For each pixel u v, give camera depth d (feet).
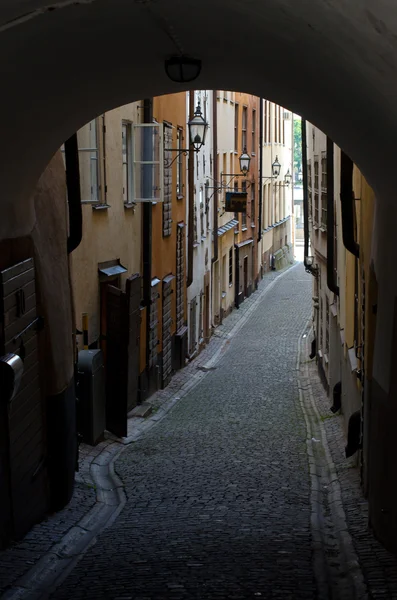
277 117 162.81
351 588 22.34
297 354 82.48
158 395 61.67
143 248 57.93
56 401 30.63
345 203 37.37
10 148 25.02
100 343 48.70
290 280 153.79
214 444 45.37
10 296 25.61
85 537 28.14
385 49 15.02
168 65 25.20
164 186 66.03
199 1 18.53
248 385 66.59
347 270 45.39
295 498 33.99
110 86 27.66
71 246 35.37
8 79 21.24
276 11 17.10
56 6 17.81
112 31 21.52
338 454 42.16
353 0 14.24
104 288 48.91
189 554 25.41
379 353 27.48
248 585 21.97
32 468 28.27
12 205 26.71
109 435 46.85
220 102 104.12
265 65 24.41
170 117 68.33
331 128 27.27
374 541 26.78
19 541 26.63
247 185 128.57
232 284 116.57
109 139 48.47
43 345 29.78
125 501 33.96
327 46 17.61
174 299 71.97
